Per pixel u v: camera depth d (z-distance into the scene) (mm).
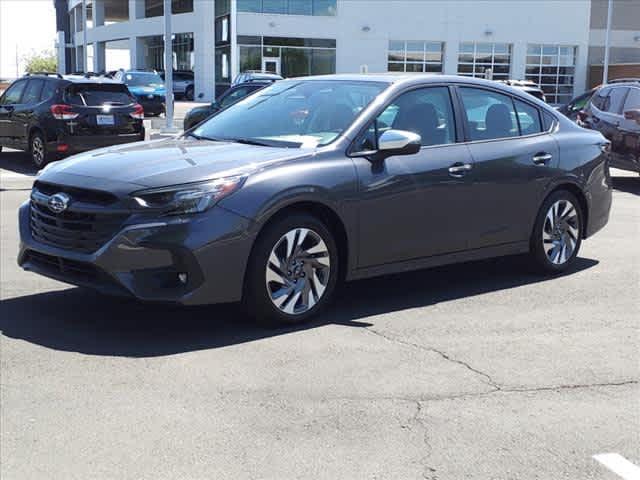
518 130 6711
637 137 13148
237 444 3684
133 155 5461
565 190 6992
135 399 4164
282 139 5828
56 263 5254
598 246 8477
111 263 4836
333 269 5492
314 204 5336
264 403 4133
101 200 4977
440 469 3480
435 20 48062
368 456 3586
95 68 62406
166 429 3826
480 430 3865
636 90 13500
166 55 21109
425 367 4691
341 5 46594
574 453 3650
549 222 6867
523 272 7129
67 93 14586
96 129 14758
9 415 3961
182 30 50000
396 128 5859
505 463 3545
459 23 48469
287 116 6086
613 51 51656
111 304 5867
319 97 6145
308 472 3439
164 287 4891
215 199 4914
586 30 50469
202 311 5691
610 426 3938
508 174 6422
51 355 4789
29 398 4164
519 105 6793
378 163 5648
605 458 3605
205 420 3926
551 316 5797
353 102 5910
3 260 7324
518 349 5051
